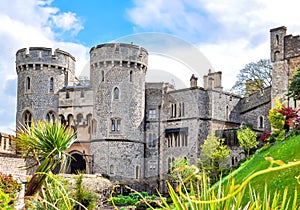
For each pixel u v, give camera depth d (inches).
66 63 1440.7
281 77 1280.8
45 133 195.8
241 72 1635.1
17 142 198.4
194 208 70.1
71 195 217.5
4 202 84.0
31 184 173.3
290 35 1277.1
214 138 995.9
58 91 1397.6
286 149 508.4
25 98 1413.6
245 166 607.2
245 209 71.1
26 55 1413.6
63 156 197.2
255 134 1155.3
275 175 361.1
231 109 1425.9
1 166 621.9
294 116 722.2
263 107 1434.5
